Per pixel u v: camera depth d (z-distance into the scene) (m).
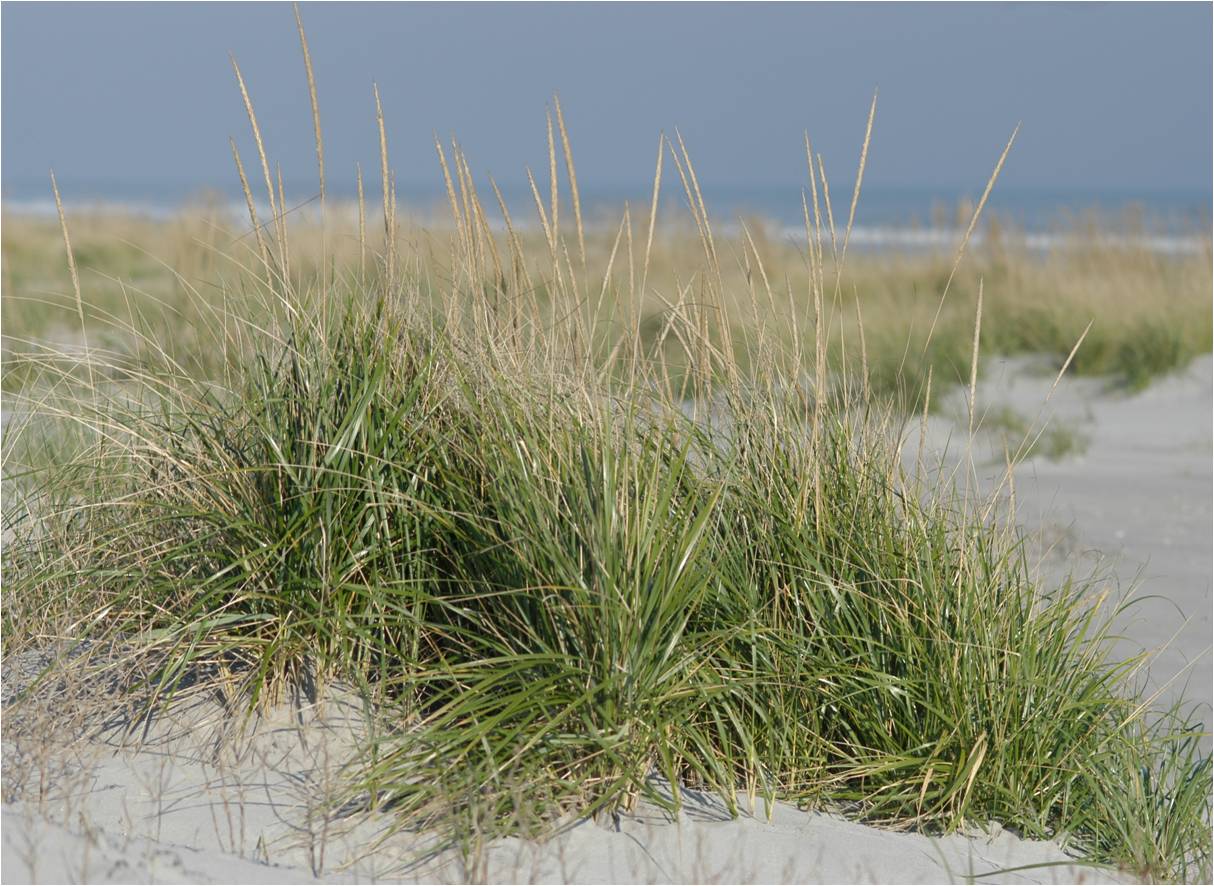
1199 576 7.44
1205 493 9.95
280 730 3.83
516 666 3.63
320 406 4.14
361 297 4.44
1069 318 15.52
